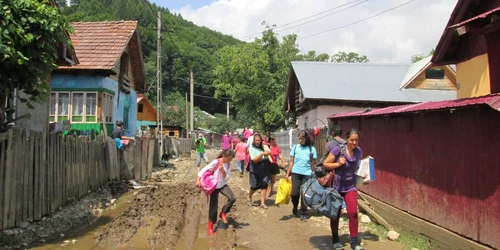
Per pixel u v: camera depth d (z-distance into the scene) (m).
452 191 5.57
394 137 7.55
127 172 12.66
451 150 5.60
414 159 6.70
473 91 8.76
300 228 7.50
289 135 17.67
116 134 12.63
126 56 20.44
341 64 22.25
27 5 6.26
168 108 55.59
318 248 6.23
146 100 41.50
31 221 6.88
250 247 6.32
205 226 7.75
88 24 19.72
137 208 8.92
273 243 6.54
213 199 7.23
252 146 9.27
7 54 5.70
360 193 9.28
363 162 5.89
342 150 5.84
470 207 5.16
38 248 5.95
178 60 53.62
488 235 4.79
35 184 6.99
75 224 7.61
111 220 8.09
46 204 7.44
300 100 21.00
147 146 14.08
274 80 29.70
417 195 6.59
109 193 10.83
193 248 6.23
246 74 29.61
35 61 6.59
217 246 6.33
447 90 19.72
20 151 6.50
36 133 7.04
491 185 4.74
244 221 8.14
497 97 4.70
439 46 9.34
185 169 19.28
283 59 30.33
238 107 31.70
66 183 8.47
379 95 18.83
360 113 8.89
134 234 6.91
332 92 18.80
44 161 7.32
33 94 6.94
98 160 10.79
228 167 7.45
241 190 12.19
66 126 12.27
